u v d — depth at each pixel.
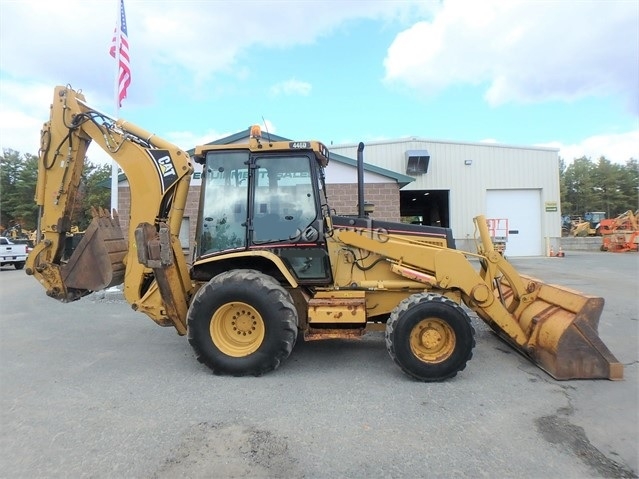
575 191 64.94
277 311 4.62
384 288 5.07
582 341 4.50
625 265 16.14
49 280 5.41
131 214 5.25
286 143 5.11
